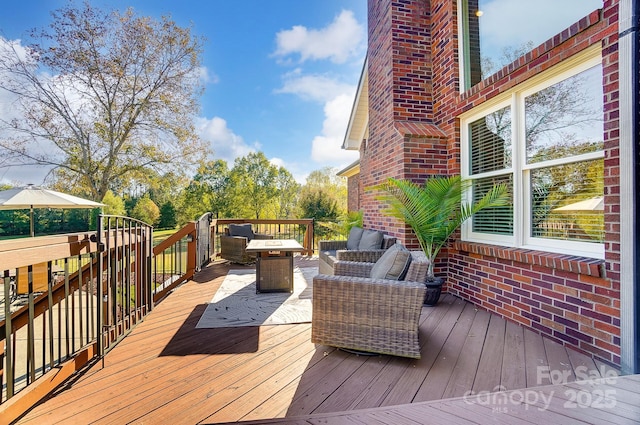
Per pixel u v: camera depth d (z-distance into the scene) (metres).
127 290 2.83
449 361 2.29
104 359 2.31
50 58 11.56
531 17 3.03
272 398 1.85
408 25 4.48
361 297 2.39
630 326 2.02
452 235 4.05
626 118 2.06
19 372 2.61
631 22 2.03
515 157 3.16
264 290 4.20
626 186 2.06
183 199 21.97
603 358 2.23
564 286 2.54
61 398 1.83
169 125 13.94
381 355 2.39
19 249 1.61
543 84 2.88
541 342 2.60
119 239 2.64
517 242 3.14
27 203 5.39
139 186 14.64
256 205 25.78
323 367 2.22
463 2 3.97
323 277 2.47
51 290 1.91
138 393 1.89
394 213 3.70
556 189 2.80
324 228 13.79
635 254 2.01
